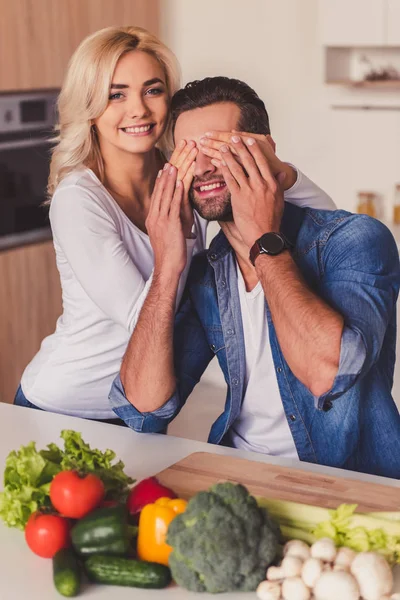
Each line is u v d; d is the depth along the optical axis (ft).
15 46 12.62
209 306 6.59
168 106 7.80
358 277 5.83
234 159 6.01
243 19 15.42
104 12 14.05
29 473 4.66
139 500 4.56
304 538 4.30
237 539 4.00
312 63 15.05
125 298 7.09
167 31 15.99
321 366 5.44
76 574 4.17
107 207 7.41
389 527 4.20
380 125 14.84
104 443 6.15
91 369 7.66
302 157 15.62
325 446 6.20
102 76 7.41
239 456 5.88
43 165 13.35
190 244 6.70
